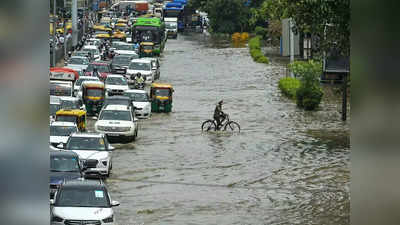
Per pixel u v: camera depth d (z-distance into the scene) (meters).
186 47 145.25
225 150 45.69
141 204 30.47
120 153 43.91
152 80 85.81
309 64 67.44
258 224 27.25
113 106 50.81
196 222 27.30
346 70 80.25
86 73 78.88
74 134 37.50
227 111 65.69
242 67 109.00
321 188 34.62
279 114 63.91
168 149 45.66
